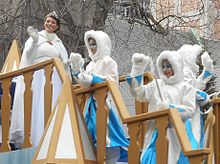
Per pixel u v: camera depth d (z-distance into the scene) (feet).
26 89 27.32
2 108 27.94
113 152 25.05
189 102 25.86
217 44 74.33
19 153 26.32
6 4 53.31
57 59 26.71
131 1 54.80
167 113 22.94
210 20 65.05
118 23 62.28
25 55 29.84
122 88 61.67
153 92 25.89
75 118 24.07
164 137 23.02
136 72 25.66
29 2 51.85
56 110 24.26
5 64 33.94
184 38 58.49
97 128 24.53
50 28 31.01
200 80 30.17
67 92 24.52
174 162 24.02
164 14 61.11
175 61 26.11
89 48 27.27
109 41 27.27
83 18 52.37
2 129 27.76
